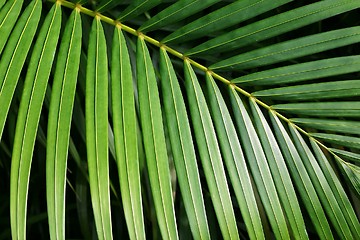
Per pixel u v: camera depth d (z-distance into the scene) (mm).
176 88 778
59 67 728
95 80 735
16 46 731
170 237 690
